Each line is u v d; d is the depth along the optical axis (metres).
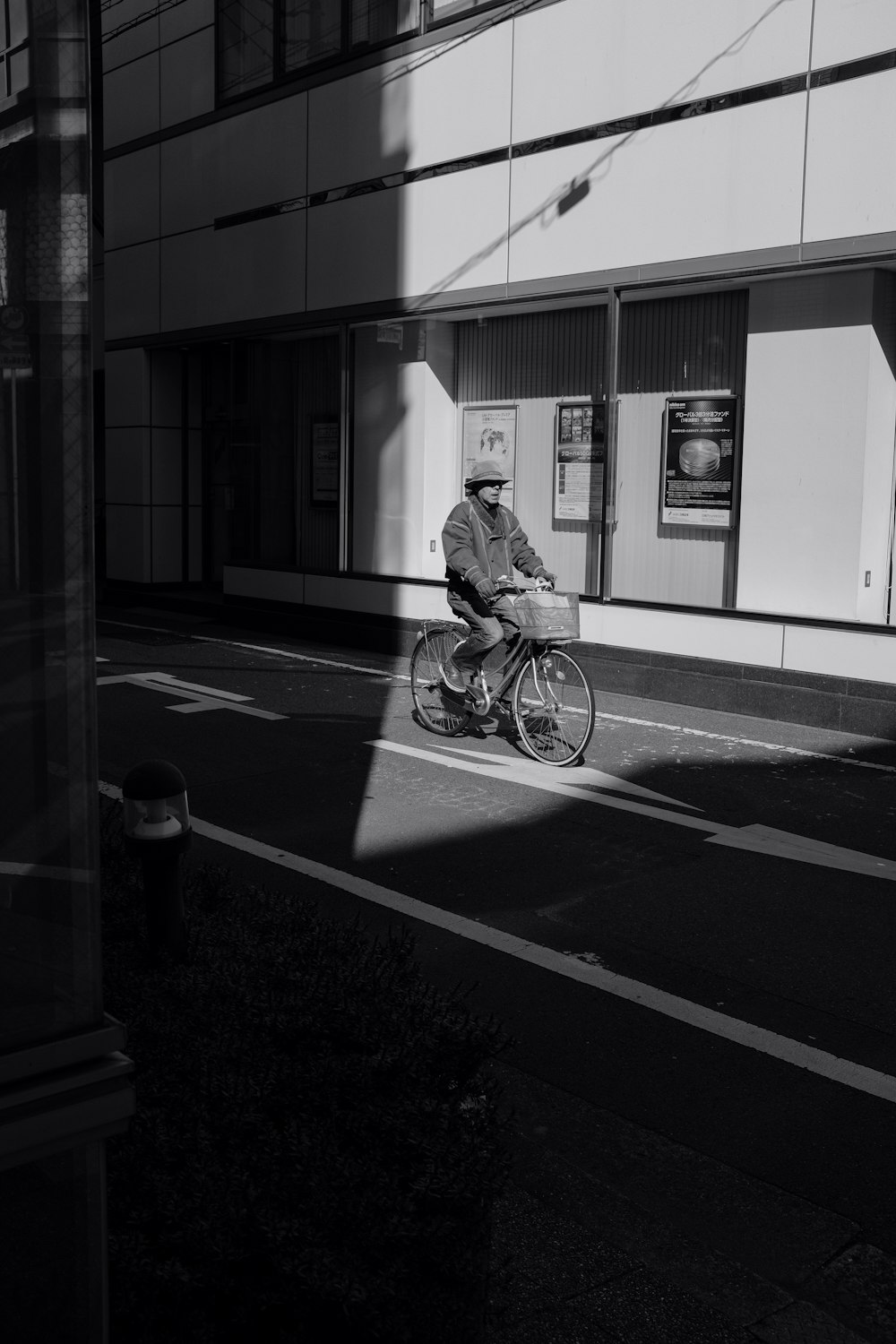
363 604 14.59
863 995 5.01
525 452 12.86
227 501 18.23
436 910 5.86
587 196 11.43
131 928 3.67
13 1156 1.72
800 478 10.35
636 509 11.78
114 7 17.88
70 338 1.76
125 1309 2.12
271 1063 2.73
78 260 1.76
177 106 16.78
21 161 1.72
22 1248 1.76
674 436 11.39
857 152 9.48
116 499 19.09
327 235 14.45
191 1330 2.16
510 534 9.09
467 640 9.13
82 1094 1.78
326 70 14.18
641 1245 3.34
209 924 3.73
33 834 1.77
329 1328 2.25
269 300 15.47
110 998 3.09
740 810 7.62
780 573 10.56
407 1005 3.06
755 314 10.54
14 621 1.75
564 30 11.47
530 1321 2.97
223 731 9.77
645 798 7.87
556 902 5.99
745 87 10.12
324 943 3.54
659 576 11.62
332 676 12.56
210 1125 2.49
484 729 9.98
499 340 13.01
